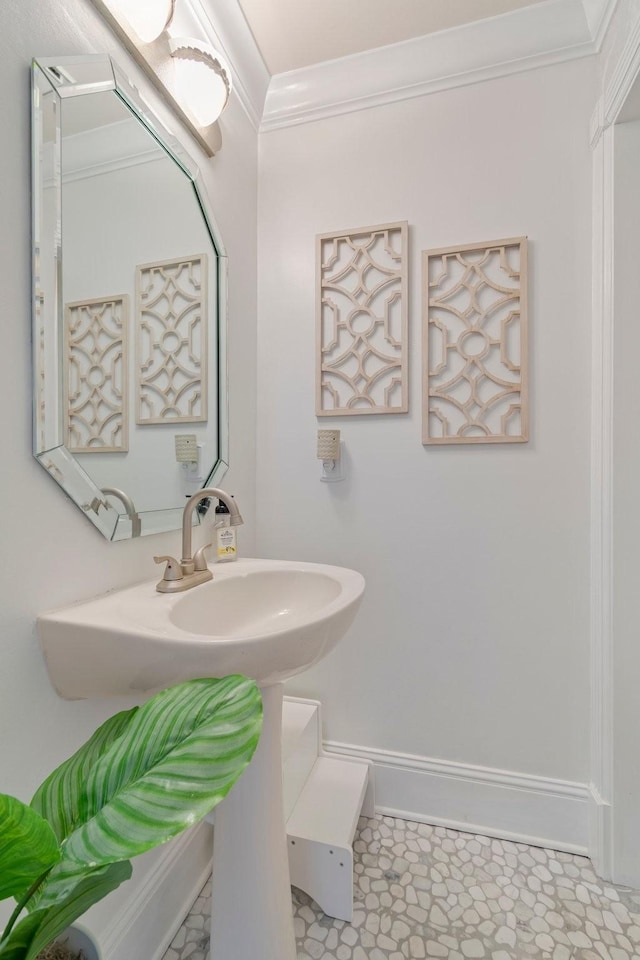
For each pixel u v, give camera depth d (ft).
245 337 5.04
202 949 3.36
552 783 4.39
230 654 2.14
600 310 4.11
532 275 4.46
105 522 2.93
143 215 3.36
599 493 4.13
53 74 2.50
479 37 4.49
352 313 4.95
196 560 3.33
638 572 3.89
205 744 1.37
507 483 4.54
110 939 2.86
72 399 2.68
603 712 4.07
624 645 3.92
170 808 1.25
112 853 1.20
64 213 2.62
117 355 3.10
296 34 4.56
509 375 4.50
